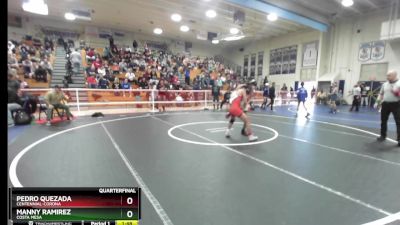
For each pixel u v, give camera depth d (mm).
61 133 5777
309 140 5402
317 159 3986
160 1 12586
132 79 13617
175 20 15141
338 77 15922
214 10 13367
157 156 4031
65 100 8398
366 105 14648
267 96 13102
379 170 3496
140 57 17547
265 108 13102
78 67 12953
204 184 2924
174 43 23500
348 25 15422
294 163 3768
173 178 3098
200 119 8484
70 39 18812
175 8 13508
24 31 17344
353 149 4656
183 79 17344
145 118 8594
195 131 6289
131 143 4891
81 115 8945
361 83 14555
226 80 18062
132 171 3316
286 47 19375
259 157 4062
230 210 2324
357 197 2633
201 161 3807
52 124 7027
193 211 2293
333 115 10266
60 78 12773
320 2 12688
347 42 15508
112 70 14461
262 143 5062
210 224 2082
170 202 2463
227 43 24422
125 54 17156
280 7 11891
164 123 7531
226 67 23625
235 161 3836
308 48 17578
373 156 4195
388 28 12938
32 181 2885
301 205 2439
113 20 17078
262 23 16266
